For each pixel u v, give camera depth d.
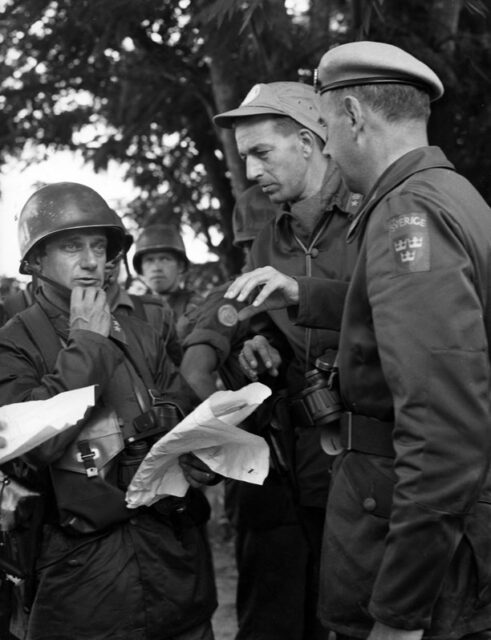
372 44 2.70
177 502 3.02
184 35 5.73
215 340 3.80
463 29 5.32
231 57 5.52
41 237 3.12
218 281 7.34
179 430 2.84
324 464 3.61
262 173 3.58
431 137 5.05
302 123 3.53
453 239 2.44
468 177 5.19
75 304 3.04
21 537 2.93
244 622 4.08
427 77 2.67
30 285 3.98
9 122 6.76
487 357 2.40
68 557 2.95
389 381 2.41
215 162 6.89
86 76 6.40
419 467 2.35
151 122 6.50
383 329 2.43
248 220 4.22
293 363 3.64
